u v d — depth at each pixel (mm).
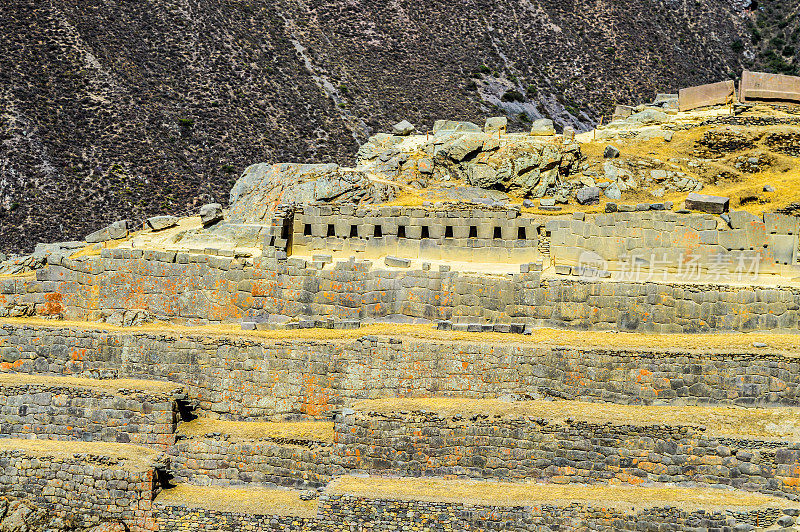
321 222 74562
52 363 67812
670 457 56406
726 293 65500
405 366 63688
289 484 60812
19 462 61250
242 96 193375
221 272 71625
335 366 64375
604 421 57781
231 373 65625
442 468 59062
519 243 72625
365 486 57688
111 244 79938
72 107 179750
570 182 81688
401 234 74312
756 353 60500
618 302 66500
